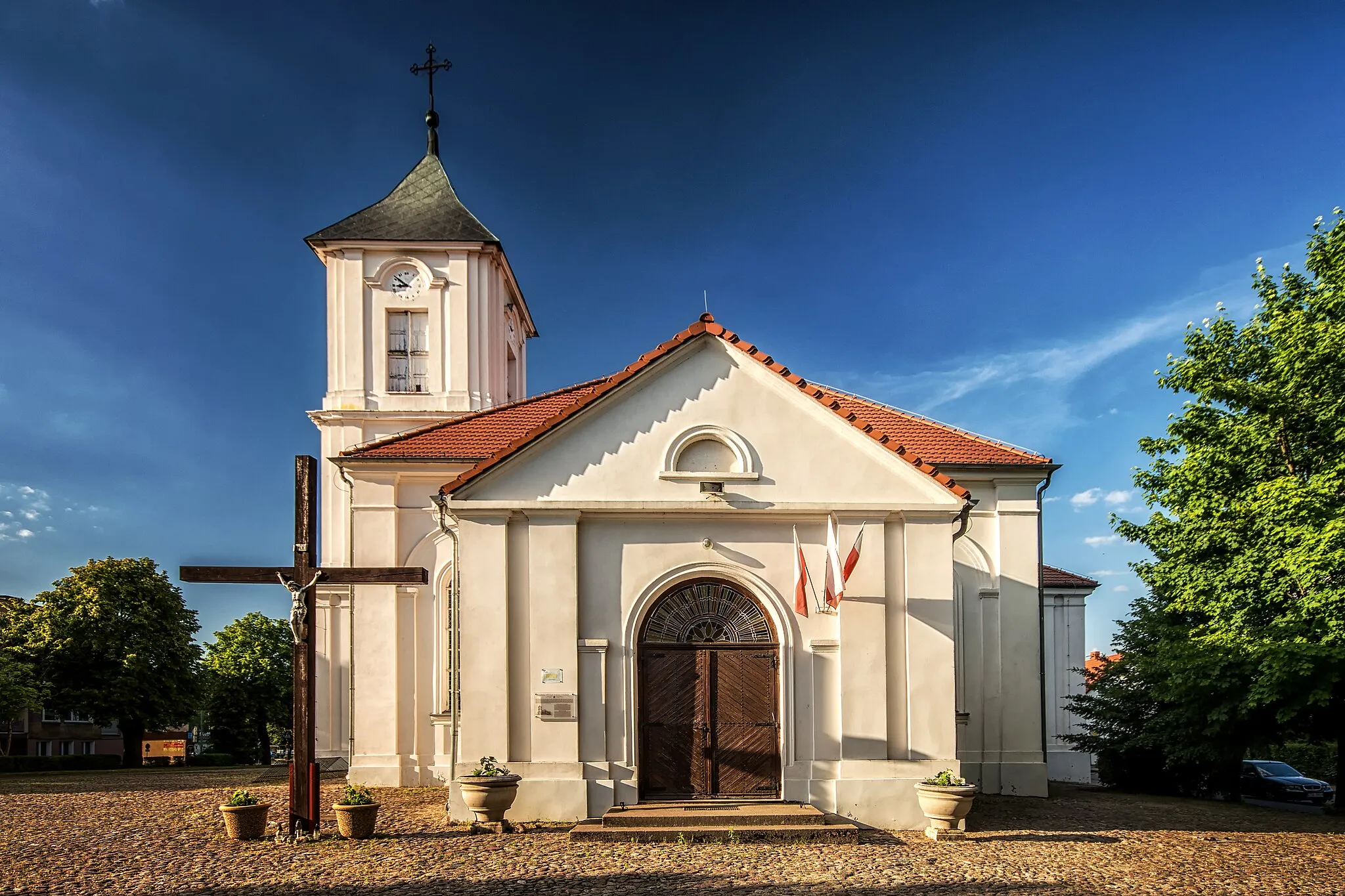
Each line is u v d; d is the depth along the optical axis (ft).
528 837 43.96
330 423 86.79
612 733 48.67
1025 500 66.54
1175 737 67.97
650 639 50.31
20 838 44.01
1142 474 68.03
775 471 50.80
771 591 50.24
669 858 39.65
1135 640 75.72
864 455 51.34
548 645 48.83
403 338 90.17
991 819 51.37
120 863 38.55
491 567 49.11
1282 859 41.91
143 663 130.21
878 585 50.03
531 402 73.92
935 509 50.42
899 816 48.06
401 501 67.97
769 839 43.19
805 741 49.11
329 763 73.31
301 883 35.24
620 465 50.57
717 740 49.57
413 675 65.87
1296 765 109.09
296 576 44.42
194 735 219.20
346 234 90.27
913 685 49.47
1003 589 65.57
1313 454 60.03
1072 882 36.55
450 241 89.35
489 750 47.83
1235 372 65.46
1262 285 65.57
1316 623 56.70
